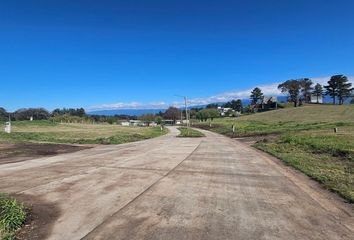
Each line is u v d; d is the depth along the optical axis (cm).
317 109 10606
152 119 15138
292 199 884
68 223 670
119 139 3762
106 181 1111
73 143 3167
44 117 12019
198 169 1412
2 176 1200
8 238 570
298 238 597
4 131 4266
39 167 1442
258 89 18612
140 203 825
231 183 1102
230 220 695
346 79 15575
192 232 620
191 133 5759
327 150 1886
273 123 8012
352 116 8150
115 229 635
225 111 18812
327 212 762
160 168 1433
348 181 1091
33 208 771
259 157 1902
